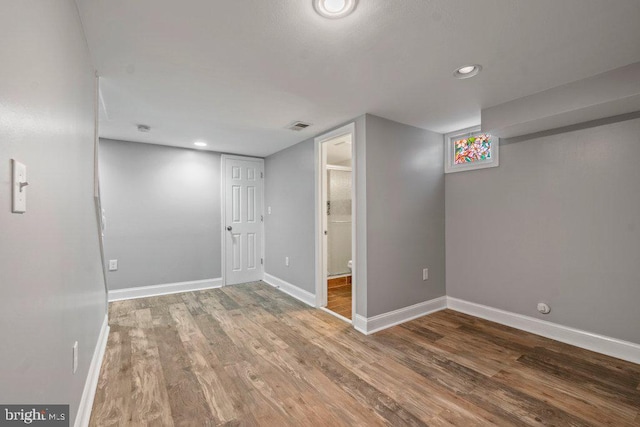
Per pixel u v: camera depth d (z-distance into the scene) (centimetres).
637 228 223
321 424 162
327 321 313
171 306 361
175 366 220
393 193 307
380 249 296
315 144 360
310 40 165
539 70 201
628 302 228
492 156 313
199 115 288
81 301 157
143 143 401
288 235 423
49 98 102
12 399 72
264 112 280
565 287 261
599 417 167
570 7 139
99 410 171
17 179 75
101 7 138
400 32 158
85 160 172
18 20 76
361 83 220
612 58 186
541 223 276
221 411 171
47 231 100
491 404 178
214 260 454
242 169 479
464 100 253
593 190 244
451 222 354
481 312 325
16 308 75
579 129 251
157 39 163
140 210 399
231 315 330
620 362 225
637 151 223
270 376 208
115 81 214
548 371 214
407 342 263
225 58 184
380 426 160
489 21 149
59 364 112
